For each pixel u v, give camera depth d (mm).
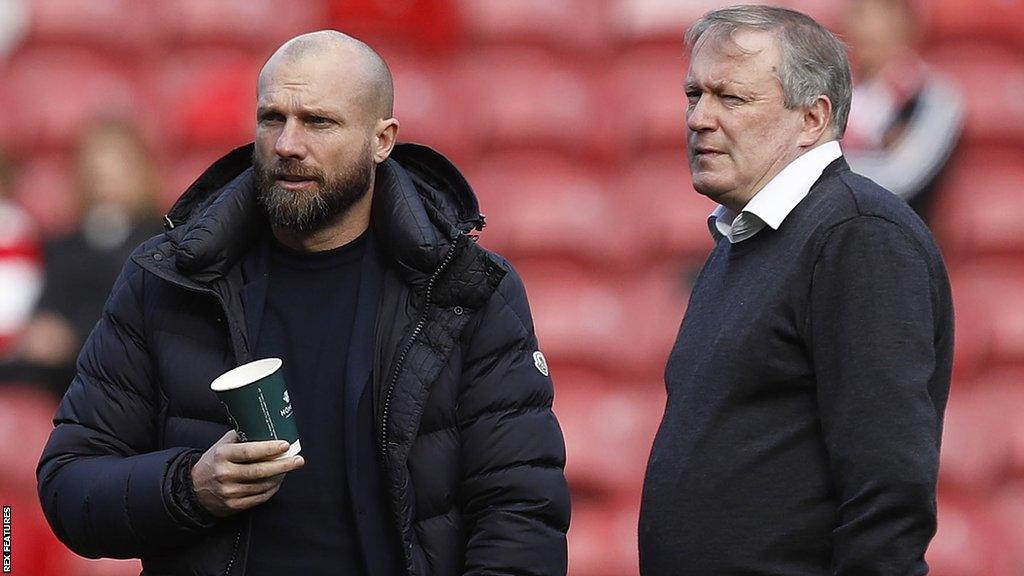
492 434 10227
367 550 9961
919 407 9164
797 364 9664
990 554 20953
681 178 25781
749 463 9672
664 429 10211
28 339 20938
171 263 10125
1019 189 25281
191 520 9688
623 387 23047
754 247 10102
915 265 9430
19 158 26156
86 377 10484
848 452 9234
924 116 23859
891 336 9258
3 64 27719
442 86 27297
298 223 10008
